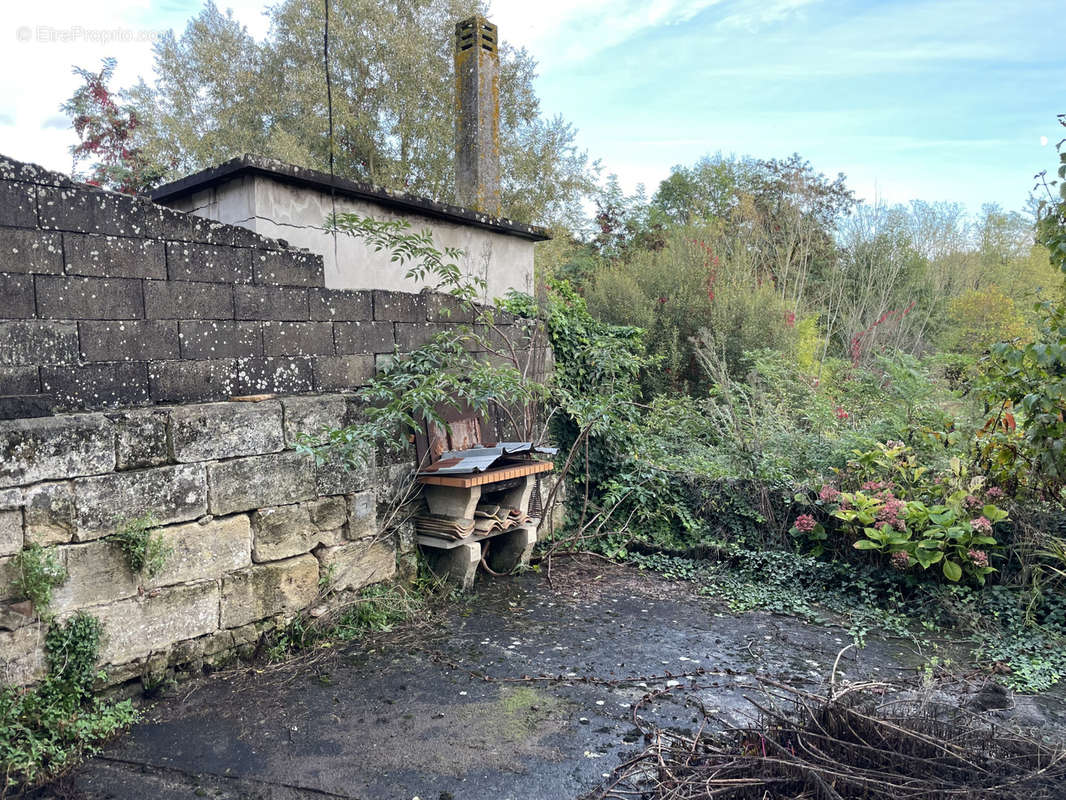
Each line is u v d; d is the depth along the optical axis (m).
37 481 2.89
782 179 17.34
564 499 6.25
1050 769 2.63
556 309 6.31
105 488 3.11
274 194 4.82
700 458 6.51
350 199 5.32
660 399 7.99
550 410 6.09
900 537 4.68
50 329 3.10
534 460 5.33
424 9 15.17
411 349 4.94
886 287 13.52
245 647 3.73
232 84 15.52
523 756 2.94
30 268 3.04
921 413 6.01
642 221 18.12
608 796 2.66
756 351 8.62
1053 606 4.34
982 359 4.97
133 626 3.24
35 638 2.91
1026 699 3.49
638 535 6.00
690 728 3.17
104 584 3.12
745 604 4.82
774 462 5.96
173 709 3.26
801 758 2.61
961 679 3.65
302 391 4.21
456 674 3.72
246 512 3.71
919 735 2.67
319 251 5.12
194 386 3.65
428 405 4.45
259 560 3.77
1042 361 4.10
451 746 3.02
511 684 3.61
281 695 3.43
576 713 3.32
